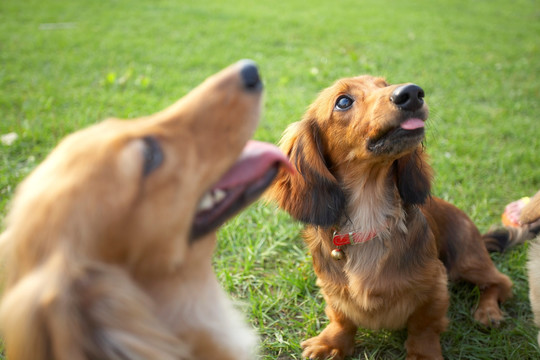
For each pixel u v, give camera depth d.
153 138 0.34
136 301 0.31
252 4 2.19
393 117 0.47
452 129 0.96
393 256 0.51
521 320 0.57
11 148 0.84
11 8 1.87
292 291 0.61
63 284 0.29
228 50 1.44
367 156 0.50
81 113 0.97
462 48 1.58
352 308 0.53
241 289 0.63
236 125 0.37
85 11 1.89
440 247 0.60
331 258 0.54
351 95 0.52
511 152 0.87
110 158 0.32
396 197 0.53
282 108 1.01
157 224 0.33
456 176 0.80
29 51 1.38
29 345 0.29
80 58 1.33
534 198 0.53
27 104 1.00
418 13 2.16
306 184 0.54
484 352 0.54
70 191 0.31
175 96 1.07
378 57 1.43
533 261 0.52
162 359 0.31
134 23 1.74
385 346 0.56
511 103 1.11
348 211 0.53
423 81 1.23
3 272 0.34
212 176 0.36
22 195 0.33
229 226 0.70
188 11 1.95
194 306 0.36
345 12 2.10
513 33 1.82
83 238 0.31
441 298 0.52
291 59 1.38
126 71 1.23
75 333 0.29
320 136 0.55
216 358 0.37
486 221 0.72
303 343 0.55
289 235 0.69
